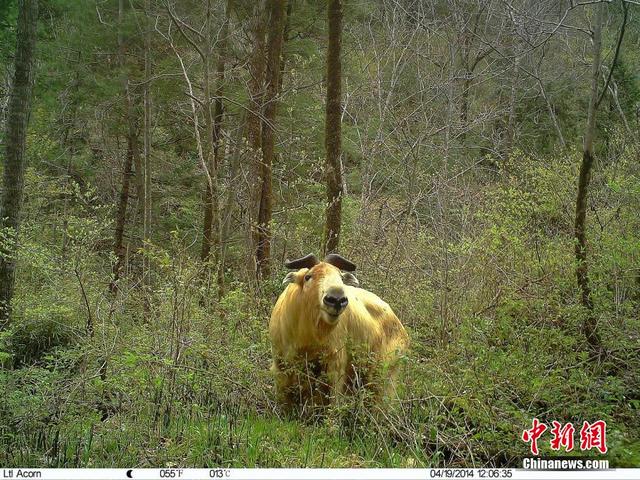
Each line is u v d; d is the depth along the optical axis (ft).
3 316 30.19
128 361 22.48
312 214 45.01
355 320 23.88
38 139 59.16
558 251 27.04
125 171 62.75
